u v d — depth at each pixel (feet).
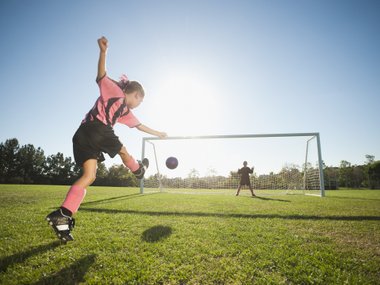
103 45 8.31
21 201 21.72
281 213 15.46
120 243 8.39
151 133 11.84
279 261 6.97
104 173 153.99
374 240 9.30
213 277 5.90
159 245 8.21
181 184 51.75
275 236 9.59
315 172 41.55
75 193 7.84
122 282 5.64
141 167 11.04
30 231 10.08
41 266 6.51
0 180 163.02
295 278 5.91
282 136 43.55
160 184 47.88
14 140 185.16
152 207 18.03
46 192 34.71
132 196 30.22
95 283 5.60
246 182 35.53
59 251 7.64
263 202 23.11
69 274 6.04
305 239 9.32
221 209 17.19
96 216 13.65
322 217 14.03
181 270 6.27
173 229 10.59
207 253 7.56
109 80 8.87
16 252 7.54
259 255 7.37
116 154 9.44
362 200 26.78
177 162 20.21
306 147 45.83
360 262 7.01
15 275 5.96
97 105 8.96
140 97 9.87
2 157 179.73
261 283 5.65
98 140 8.70
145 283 5.69
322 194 37.60
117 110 9.20
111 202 21.72
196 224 11.80
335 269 6.46
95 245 8.18
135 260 6.89
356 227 11.47
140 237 9.22
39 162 182.60
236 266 6.54
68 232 7.57
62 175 176.76
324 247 8.29
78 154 8.61
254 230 10.64
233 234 9.91
